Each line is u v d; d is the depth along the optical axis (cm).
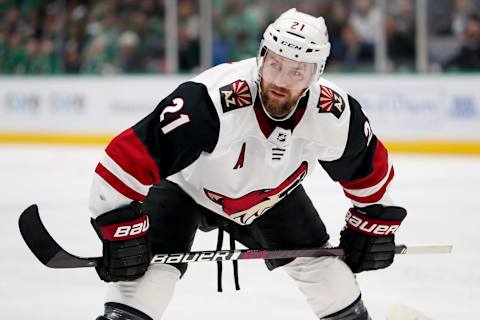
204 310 543
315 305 421
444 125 1545
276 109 350
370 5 1633
